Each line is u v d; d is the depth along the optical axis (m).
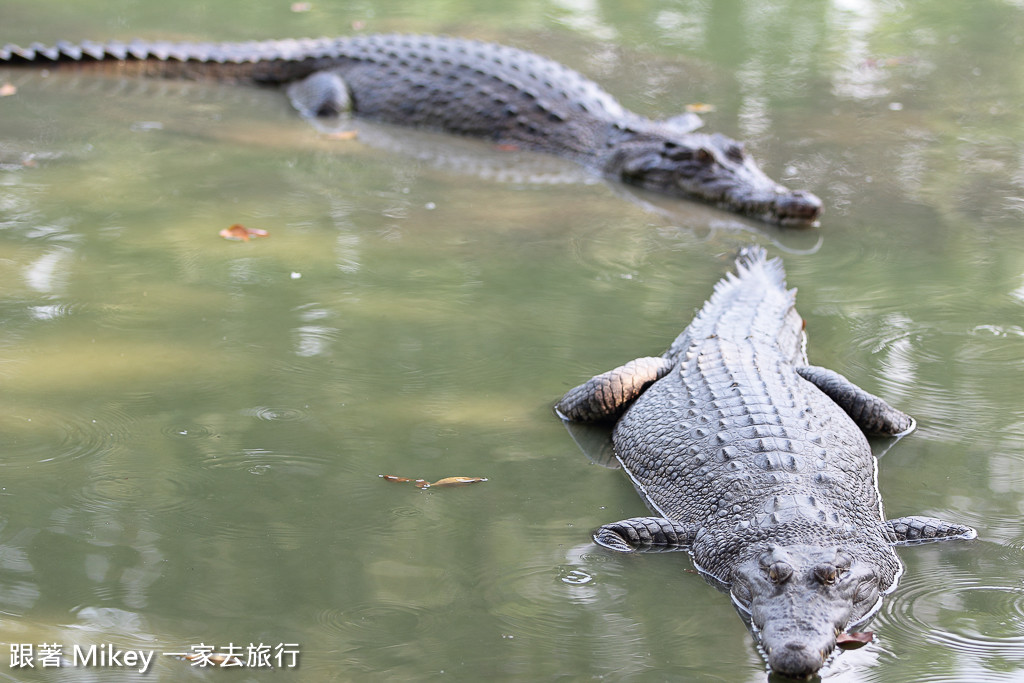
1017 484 5.40
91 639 4.09
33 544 4.66
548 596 4.50
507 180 10.24
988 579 4.66
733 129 11.48
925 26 15.75
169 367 6.27
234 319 6.94
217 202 9.05
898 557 4.82
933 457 5.67
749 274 7.52
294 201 9.20
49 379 6.05
